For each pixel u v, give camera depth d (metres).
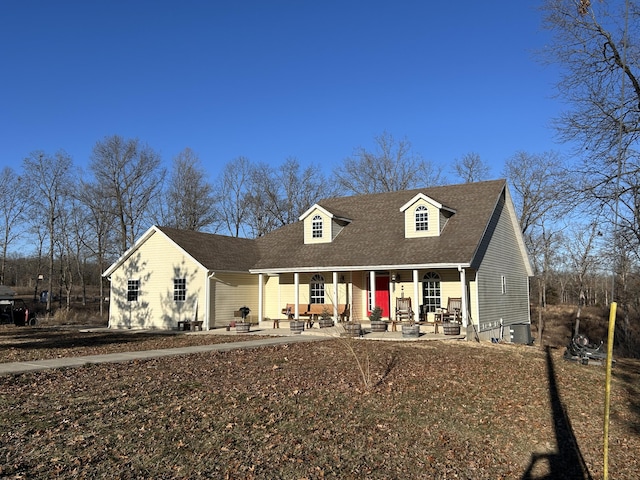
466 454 8.12
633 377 14.46
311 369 13.12
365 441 8.20
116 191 45.66
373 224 26.56
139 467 6.66
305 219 27.12
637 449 8.91
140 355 14.59
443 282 23.45
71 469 6.47
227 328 24.08
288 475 6.73
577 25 19.83
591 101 20.61
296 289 24.72
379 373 12.84
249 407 9.36
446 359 15.19
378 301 25.72
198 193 50.56
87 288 69.19
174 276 26.27
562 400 11.59
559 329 38.94
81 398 9.45
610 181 20.53
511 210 27.80
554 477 7.61
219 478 6.52
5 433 7.50
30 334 24.47
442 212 23.88
